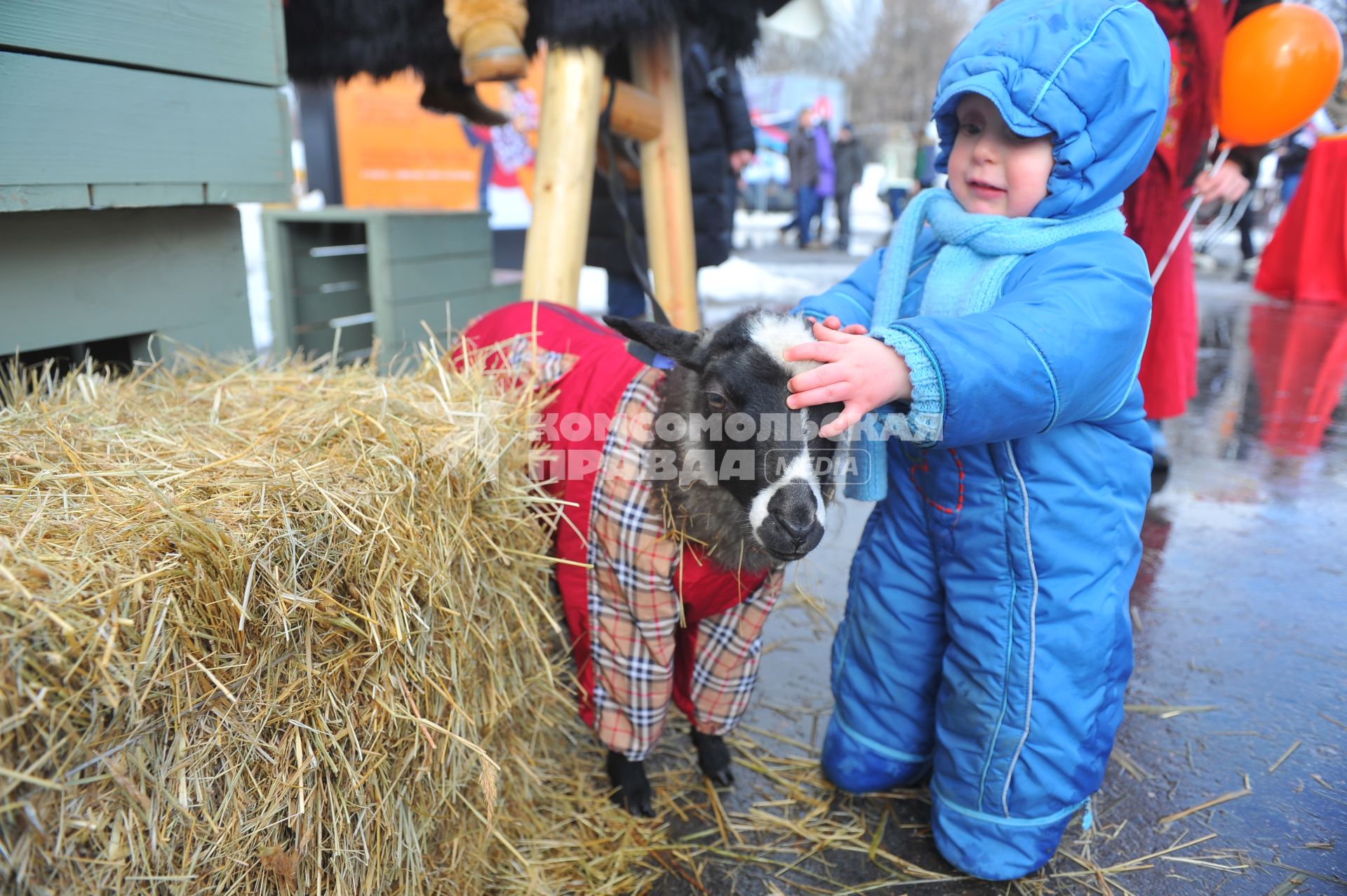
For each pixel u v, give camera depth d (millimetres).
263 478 1797
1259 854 2266
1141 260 1988
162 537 1521
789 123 25391
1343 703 2840
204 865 1539
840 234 17203
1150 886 2188
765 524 2004
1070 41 1884
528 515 2369
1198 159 3338
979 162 2080
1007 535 2094
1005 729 2150
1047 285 1874
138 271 2963
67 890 1346
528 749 2438
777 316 2150
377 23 4016
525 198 10570
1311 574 3666
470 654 2104
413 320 4902
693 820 2471
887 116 42625
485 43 3340
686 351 2176
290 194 3238
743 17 4004
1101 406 1970
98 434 2016
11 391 2637
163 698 1447
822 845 2369
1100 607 2111
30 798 1276
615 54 4336
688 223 4363
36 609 1304
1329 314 9195
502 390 2502
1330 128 9797
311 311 5355
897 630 2395
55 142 2430
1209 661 3072
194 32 2771
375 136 10312
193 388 2596
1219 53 3184
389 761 1868
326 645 1730
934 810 2354
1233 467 4941
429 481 2014
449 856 2076
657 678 2324
